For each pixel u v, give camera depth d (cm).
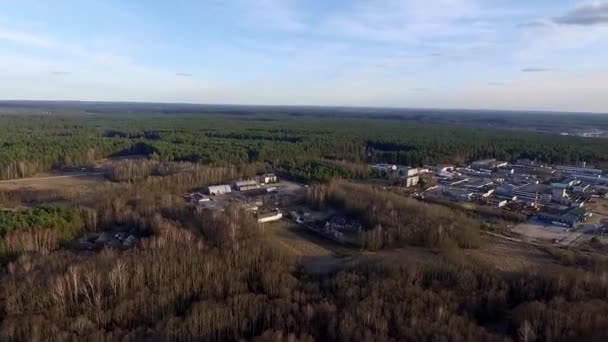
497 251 9356
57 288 5988
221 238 8706
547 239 10119
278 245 9206
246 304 5925
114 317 5762
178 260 7156
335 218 11262
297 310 5866
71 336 5256
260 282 7012
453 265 7450
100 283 6312
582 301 6241
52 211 9356
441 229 9525
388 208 11094
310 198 12612
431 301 6188
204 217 9769
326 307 5856
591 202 13875
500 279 7100
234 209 10419
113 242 8825
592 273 7388
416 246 9444
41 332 5234
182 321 5544
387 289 6419
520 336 5553
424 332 5300
